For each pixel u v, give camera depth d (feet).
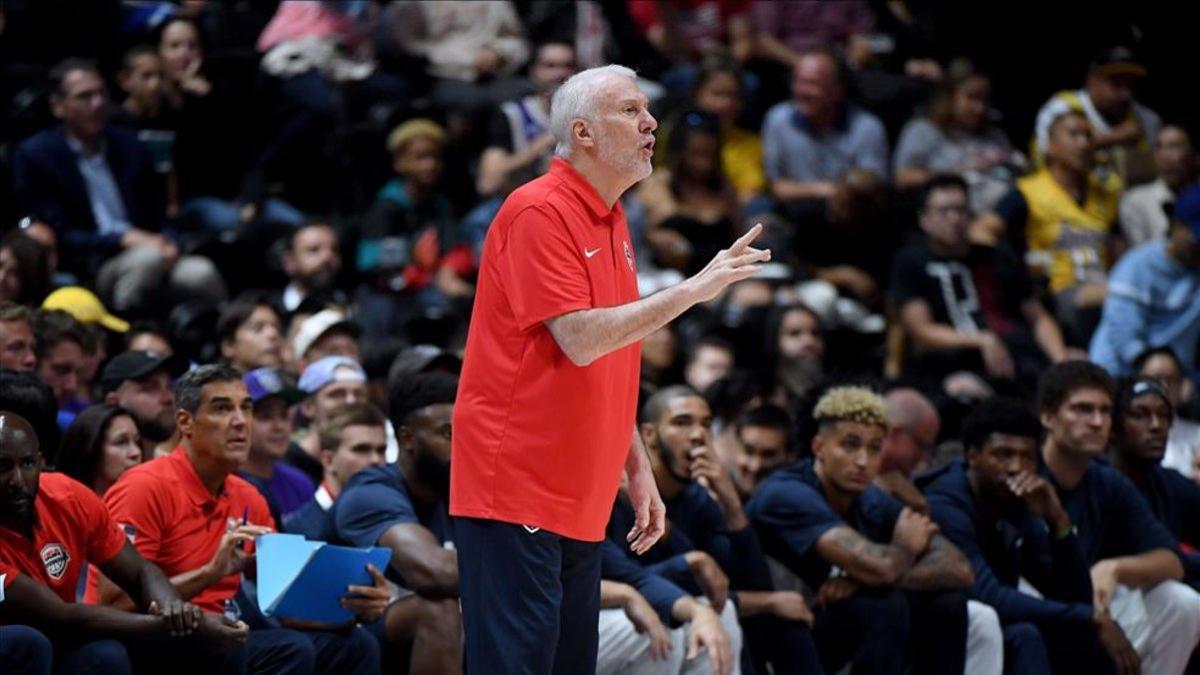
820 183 100.42
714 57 102.53
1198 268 91.61
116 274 81.00
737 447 65.57
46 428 54.39
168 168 93.91
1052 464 65.16
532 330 41.70
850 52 113.91
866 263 95.96
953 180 90.79
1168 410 68.03
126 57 94.68
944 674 59.77
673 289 40.14
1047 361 91.09
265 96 96.94
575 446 41.86
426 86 102.83
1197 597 64.18
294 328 76.33
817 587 61.21
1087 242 99.09
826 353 87.86
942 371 87.66
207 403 53.31
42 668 45.96
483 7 105.40
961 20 116.78
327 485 60.95
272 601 50.39
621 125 41.68
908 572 59.41
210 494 53.88
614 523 58.03
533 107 98.89
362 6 101.76
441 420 55.42
